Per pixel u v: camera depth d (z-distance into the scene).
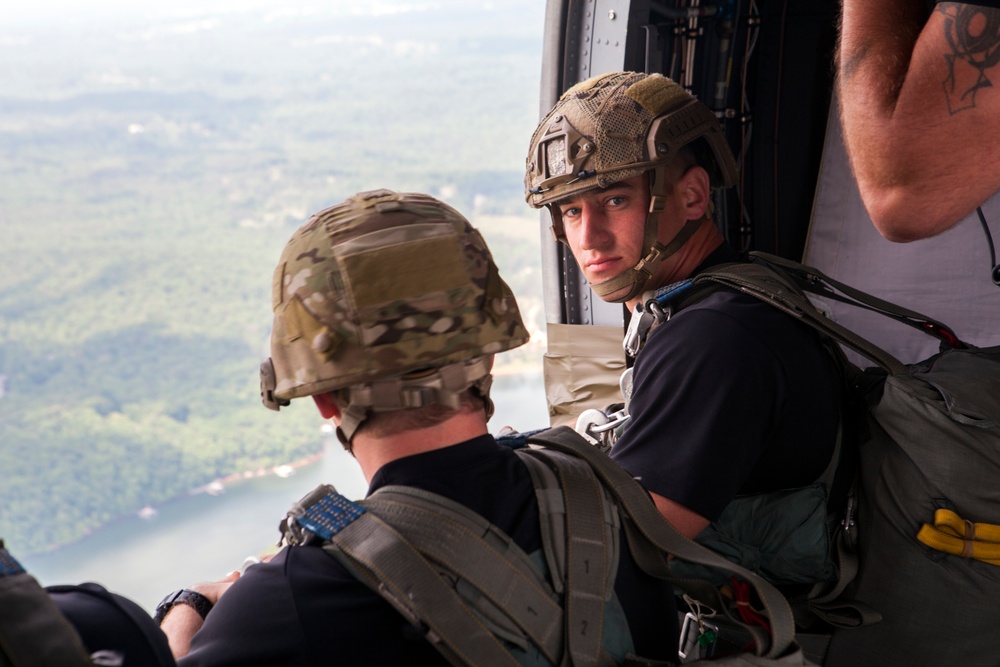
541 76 2.47
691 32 2.37
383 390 0.92
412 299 0.91
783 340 1.45
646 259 1.62
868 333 2.65
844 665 1.56
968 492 1.43
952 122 1.33
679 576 1.03
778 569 1.50
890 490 1.49
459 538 0.88
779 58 2.59
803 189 2.70
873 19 1.43
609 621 0.95
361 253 0.91
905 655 1.50
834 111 2.56
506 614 0.87
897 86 1.39
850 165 2.58
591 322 2.55
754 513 1.50
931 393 1.47
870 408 1.51
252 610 0.88
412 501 0.91
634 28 2.26
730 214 2.72
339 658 0.87
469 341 0.93
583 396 2.55
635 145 1.55
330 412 0.99
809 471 1.50
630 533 1.01
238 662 0.87
